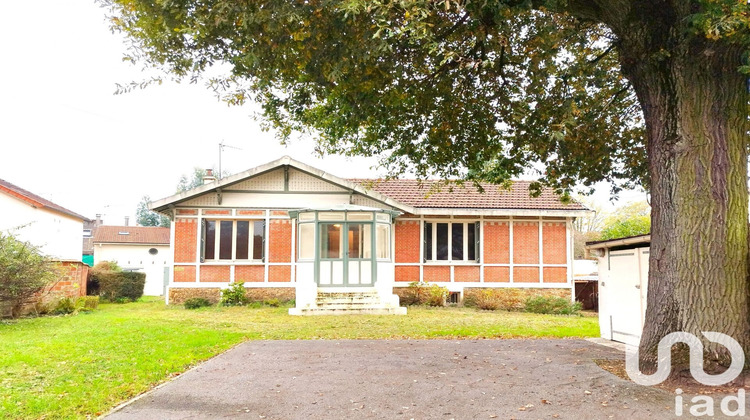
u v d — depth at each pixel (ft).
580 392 21.66
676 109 23.17
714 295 22.20
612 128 37.68
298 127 41.96
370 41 25.26
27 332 38.45
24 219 76.64
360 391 22.41
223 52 27.99
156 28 26.37
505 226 70.03
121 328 40.32
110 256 134.62
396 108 33.76
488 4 23.48
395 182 76.59
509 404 20.36
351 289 57.88
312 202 66.74
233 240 66.33
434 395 21.70
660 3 23.11
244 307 61.87
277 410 20.01
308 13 24.72
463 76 33.37
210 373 25.85
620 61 25.73
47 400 20.51
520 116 32.12
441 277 69.26
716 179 22.57
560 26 29.81
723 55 22.35
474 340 35.86
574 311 62.23
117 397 21.58
